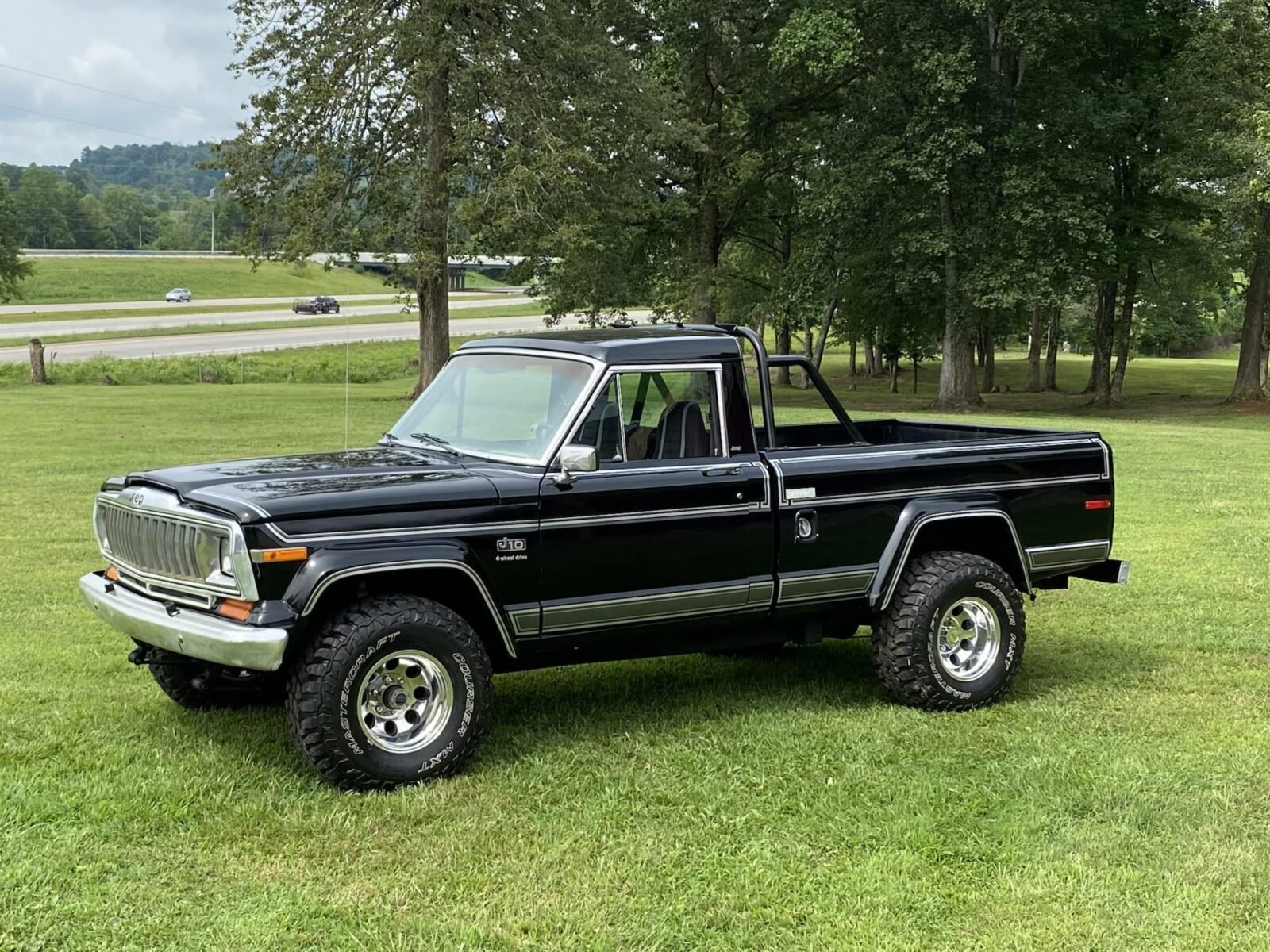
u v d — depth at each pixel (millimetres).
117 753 5031
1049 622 7832
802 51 29250
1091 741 5355
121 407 28719
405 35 25906
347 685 4535
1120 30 33375
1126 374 60594
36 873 3826
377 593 4852
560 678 6465
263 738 5277
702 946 3451
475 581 4816
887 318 45344
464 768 4914
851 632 6250
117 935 3447
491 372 5734
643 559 5234
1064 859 4074
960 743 5328
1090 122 31469
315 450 18828
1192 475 15781
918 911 3684
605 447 5254
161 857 4004
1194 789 4754
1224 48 30438
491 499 4887
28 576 9000
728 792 4672
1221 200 32469
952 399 35375
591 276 36469
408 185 27547
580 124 26953
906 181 31406
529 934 3510
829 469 5684
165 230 198875
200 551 4586
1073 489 6387
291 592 4461
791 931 3549
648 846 4141
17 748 5078
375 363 50438
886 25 30781
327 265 28344
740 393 5609
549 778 4809
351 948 3400
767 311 39531
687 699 6047
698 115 36094
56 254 119250
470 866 3961
